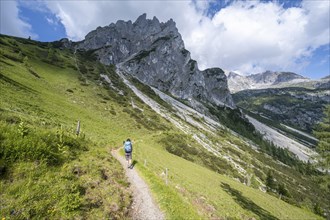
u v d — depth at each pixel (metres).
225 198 29.44
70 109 54.62
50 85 81.69
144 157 36.28
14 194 9.23
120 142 37.94
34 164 11.49
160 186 16.81
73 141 17.73
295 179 131.25
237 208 26.88
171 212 13.61
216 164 85.19
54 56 150.62
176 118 146.50
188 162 55.19
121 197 13.02
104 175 14.95
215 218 18.08
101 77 153.12
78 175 12.97
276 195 72.06
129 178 17.27
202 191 27.09
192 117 182.38
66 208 9.75
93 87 118.56
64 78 109.62
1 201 8.63
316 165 34.75
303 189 116.81
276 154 190.00
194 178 35.47
